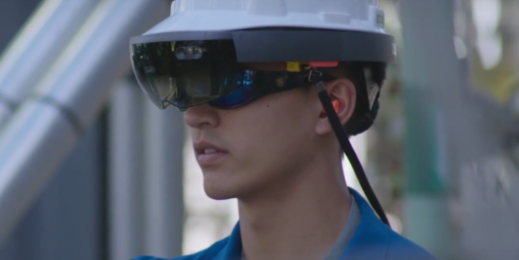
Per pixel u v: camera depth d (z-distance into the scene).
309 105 5.09
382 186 20.91
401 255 5.03
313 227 5.13
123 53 9.11
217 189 5.02
